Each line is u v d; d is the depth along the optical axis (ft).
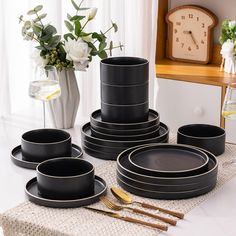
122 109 6.50
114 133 6.52
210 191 5.76
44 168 5.74
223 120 10.96
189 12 12.25
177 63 12.41
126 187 5.73
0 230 7.36
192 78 11.17
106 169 6.29
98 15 10.71
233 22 11.29
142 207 5.41
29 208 5.42
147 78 6.58
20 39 9.63
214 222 5.16
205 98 11.10
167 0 12.72
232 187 5.86
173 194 5.54
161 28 12.71
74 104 7.77
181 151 6.27
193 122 11.39
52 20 9.56
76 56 7.34
